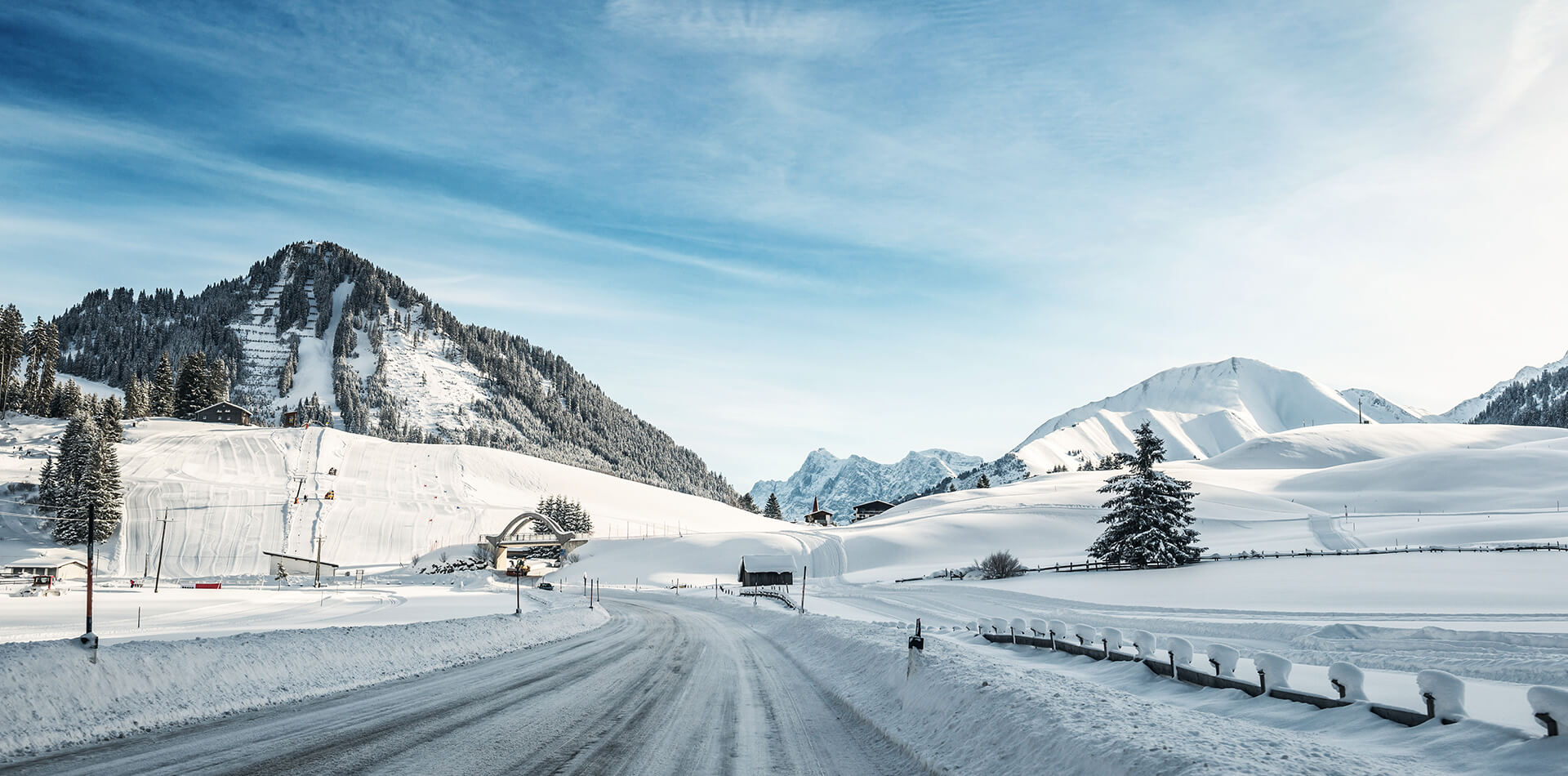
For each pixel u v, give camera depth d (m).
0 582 78.50
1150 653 14.02
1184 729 7.56
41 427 143.12
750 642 26.67
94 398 179.38
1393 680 11.62
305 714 10.69
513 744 9.20
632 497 172.38
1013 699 9.50
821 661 19.86
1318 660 19.22
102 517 97.81
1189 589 48.81
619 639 26.70
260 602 54.56
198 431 154.75
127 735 9.06
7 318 160.50
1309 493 136.50
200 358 195.00
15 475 110.69
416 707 11.58
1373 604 34.59
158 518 105.12
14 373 186.12
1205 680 11.80
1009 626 22.02
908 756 9.46
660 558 114.62
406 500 129.50
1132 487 70.00
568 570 111.19
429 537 116.69
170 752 8.24
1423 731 7.89
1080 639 17.20
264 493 119.31
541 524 119.75
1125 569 68.06
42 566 81.81
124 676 9.91
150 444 138.00
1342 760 6.50
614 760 8.62
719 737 10.27
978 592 57.88
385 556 108.75
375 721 10.27
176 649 11.02
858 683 15.27
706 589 83.06
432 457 159.75
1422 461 138.38
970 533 114.75
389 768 7.82
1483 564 48.84
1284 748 6.82
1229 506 119.44
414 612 43.44
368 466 144.50
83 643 9.88
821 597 63.19
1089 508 126.56
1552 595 33.94
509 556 114.31
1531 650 19.41
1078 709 8.62
